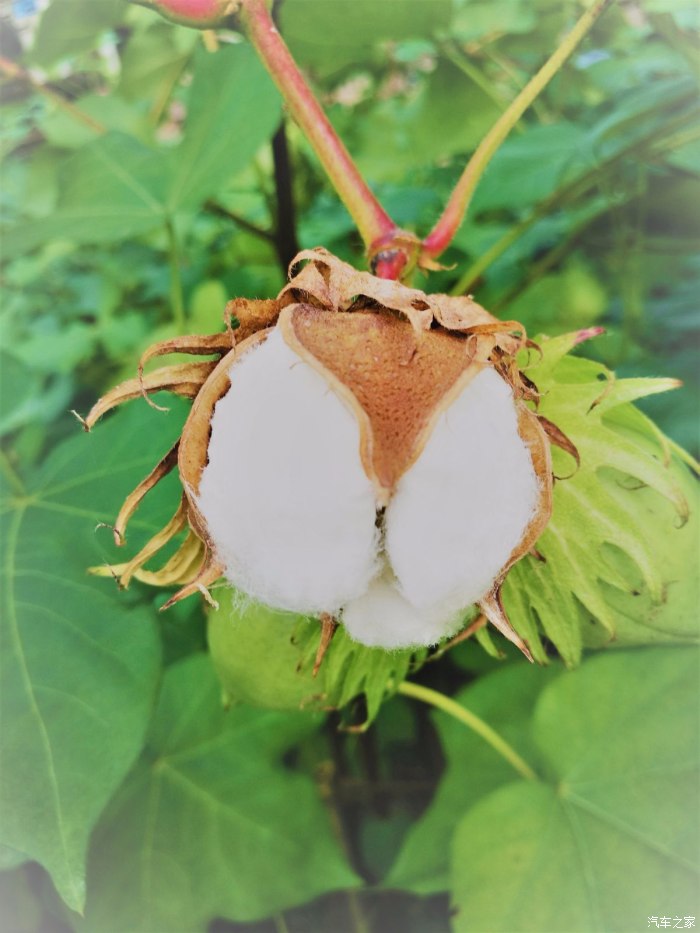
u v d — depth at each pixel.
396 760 0.21
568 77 0.21
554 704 0.20
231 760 0.21
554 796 0.19
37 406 0.25
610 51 0.21
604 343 0.22
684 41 0.18
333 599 0.11
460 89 0.21
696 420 0.20
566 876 0.18
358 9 0.18
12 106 0.23
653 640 0.14
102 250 0.25
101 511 0.16
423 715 0.21
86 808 0.14
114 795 0.20
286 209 0.19
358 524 0.10
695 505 0.14
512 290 0.21
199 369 0.12
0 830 0.14
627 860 0.18
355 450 0.10
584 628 0.14
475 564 0.11
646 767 0.19
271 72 0.13
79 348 0.25
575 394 0.13
